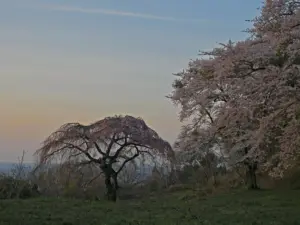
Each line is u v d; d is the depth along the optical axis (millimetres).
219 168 34906
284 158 15547
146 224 12266
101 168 25203
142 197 27188
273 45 14828
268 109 14633
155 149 26422
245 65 15250
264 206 17719
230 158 26953
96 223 12273
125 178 28125
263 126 14969
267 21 15406
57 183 25391
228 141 24266
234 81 15422
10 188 23453
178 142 28875
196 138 27156
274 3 15203
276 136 15727
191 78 25516
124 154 25953
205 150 28422
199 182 34688
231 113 16641
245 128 17891
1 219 11906
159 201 21797
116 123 25734
